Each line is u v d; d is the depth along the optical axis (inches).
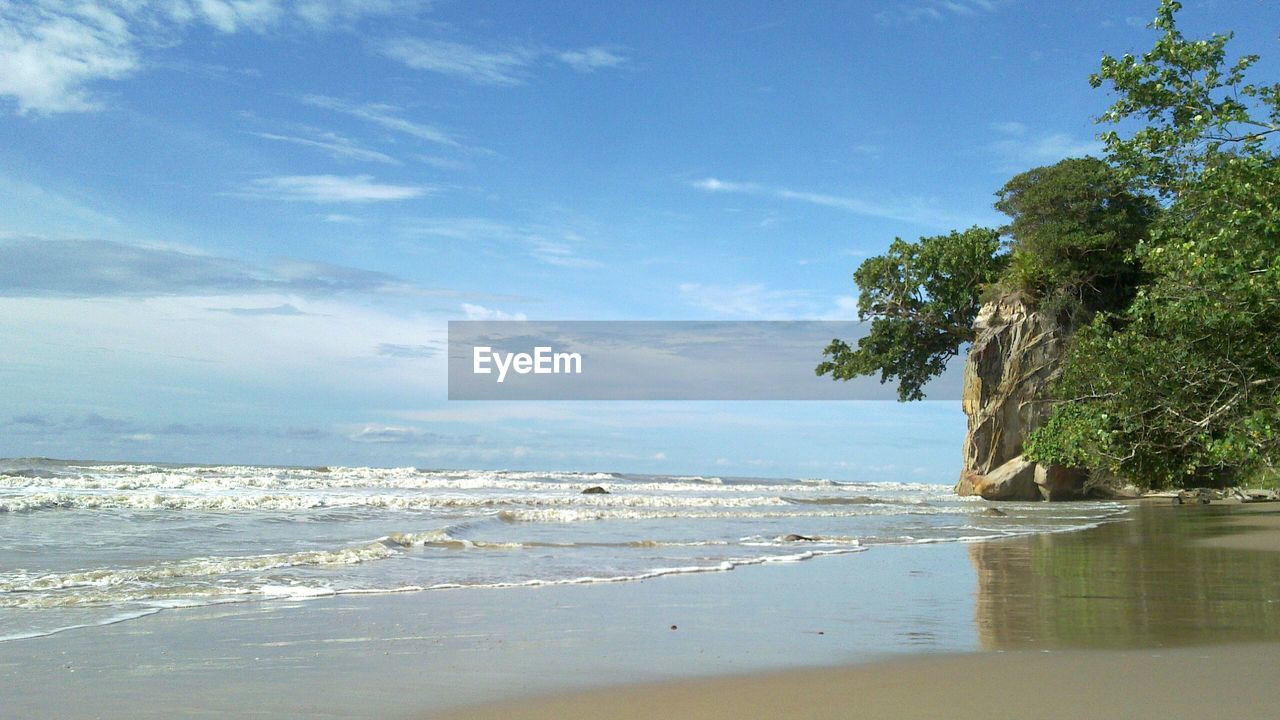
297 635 299.1
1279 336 528.4
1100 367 621.0
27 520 729.0
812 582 457.1
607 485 2006.6
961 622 326.3
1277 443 540.4
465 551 602.2
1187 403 577.0
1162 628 308.2
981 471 1867.6
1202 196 529.3
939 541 738.2
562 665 250.4
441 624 323.0
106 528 681.0
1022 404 1836.9
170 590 397.4
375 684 226.8
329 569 486.3
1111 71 542.6
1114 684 220.2
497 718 193.9
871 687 220.1
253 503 968.9
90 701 209.9
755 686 222.2
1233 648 268.5
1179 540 738.2
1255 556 594.6
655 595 405.1
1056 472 1737.2
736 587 435.8
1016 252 1924.2
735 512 1109.1
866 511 1215.6
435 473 2527.1
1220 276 493.7
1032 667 241.9
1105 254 1792.6
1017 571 509.0
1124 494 1792.6
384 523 798.5
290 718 194.5
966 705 201.0
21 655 263.7
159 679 232.8
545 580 454.3
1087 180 1764.3
